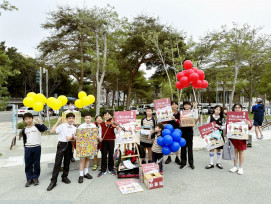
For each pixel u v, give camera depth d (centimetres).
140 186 410
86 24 1323
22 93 4016
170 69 2244
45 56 2150
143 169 428
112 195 373
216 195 369
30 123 424
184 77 579
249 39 1363
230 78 1866
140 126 496
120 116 487
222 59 1758
